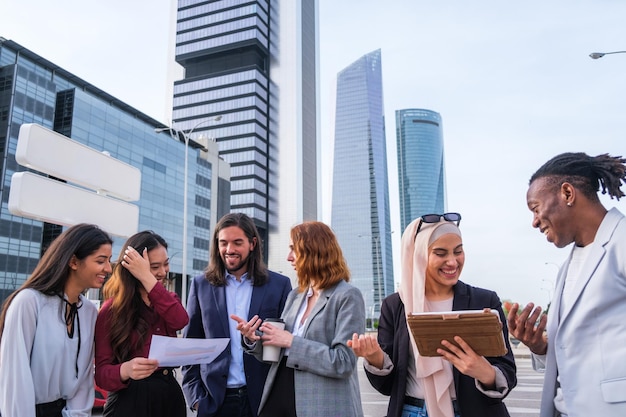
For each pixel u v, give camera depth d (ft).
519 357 64.64
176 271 213.05
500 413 8.09
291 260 10.85
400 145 572.51
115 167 13.98
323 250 10.28
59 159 11.84
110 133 182.80
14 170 150.00
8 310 8.72
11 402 8.16
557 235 7.30
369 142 483.92
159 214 205.67
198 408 11.65
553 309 7.45
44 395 8.75
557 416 7.36
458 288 9.04
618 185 6.91
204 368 11.83
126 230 14.39
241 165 341.82
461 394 8.18
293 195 353.51
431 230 8.80
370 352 8.19
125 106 194.90
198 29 381.81
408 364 8.81
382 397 33.37
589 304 6.59
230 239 12.31
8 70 152.97
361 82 506.07
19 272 148.25
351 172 479.82
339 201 474.08
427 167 559.79
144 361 9.24
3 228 144.77
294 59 379.96
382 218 455.22
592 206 7.04
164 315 10.30
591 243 7.09
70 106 166.81
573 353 6.68
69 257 9.27
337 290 10.09
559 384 7.31
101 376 9.72
